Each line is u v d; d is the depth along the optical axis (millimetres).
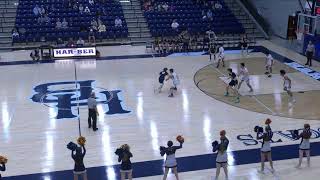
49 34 28047
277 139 14641
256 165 12891
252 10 31953
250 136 14875
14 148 14109
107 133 15172
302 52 26453
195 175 12328
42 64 24156
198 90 19609
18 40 27547
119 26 29219
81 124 15969
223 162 11750
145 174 12383
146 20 30094
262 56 25719
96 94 19031
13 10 29828
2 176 12359
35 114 16938
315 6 25703
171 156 11414
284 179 12102
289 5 29000
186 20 30234
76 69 23062
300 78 21422
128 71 22578
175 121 16188
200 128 15555
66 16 29391
